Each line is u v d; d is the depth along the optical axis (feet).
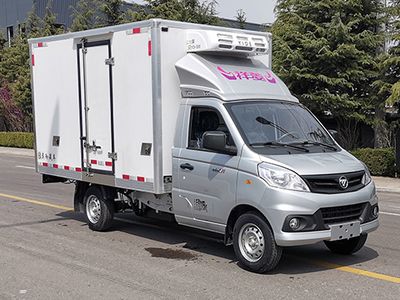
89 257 24.61
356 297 19.01
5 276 21.80
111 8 84.07
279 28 60.49
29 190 46.85
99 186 29.66
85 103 29.50
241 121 22.91
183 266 23.03
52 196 43.29
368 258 24.22
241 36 26.00
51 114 32.30
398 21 55.42
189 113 24.67
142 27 25.43
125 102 26.78
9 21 134.72
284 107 24.80
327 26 58.13
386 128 61.87
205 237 28.53
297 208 20.26
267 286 20.18
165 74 25.11
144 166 25.89
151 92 25.17
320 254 24.84
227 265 23.12
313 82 59.77
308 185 20.57
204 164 23.36
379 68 55.98
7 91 108.68
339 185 21.12
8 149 101.81
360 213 21.98
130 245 26.86
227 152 22.57
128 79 26.50
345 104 58.08
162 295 19.31
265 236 21.04
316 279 21.07
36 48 33.06
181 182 24.54
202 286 20.29
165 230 30.27
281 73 58.44
